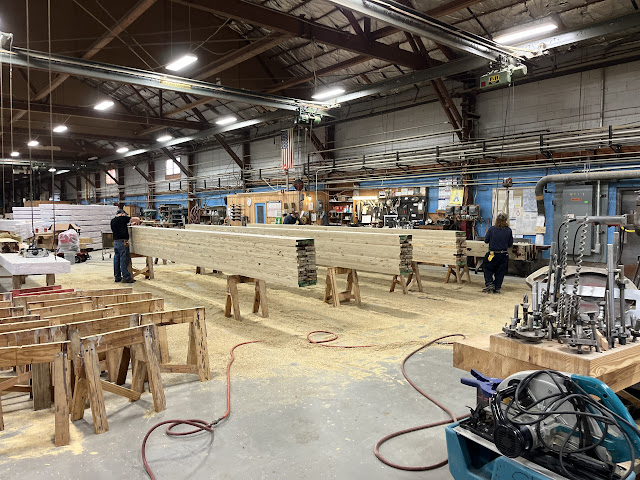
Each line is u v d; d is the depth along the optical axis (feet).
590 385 5.93
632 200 30.53
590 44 33.01
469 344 8.70
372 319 21.43
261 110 58.08
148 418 10.96
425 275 36.01
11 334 10.41
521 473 6.04
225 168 71.67
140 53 46.80
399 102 47.16
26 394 13.10
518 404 6.15
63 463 8.94
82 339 10.30
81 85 64.23
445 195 42.55
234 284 21.61
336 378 13.62
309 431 10.25
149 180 88.33
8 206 136.46
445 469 8.73
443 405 11.61
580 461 6.01
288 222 45.93
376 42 34.55
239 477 8.42
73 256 44.01
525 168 36.52
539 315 8.26
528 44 29.17
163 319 12.76
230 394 12.39
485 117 40.09
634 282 10.86
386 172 47.91
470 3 28.40
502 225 28.30
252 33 46.85
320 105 41.27
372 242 24.32
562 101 35.06
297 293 28.50
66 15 41.50
